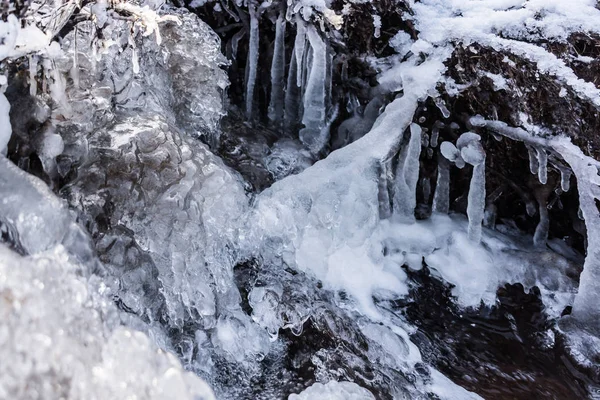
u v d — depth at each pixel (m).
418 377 2.31
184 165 2.20
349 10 3.05
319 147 3.44
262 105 3.86
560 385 2.38
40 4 1.69
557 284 2.81
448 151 2.91
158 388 1.37
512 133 2.87
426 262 2.97
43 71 1.82
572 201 3.14
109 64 2.24
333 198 2.74
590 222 2.60
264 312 2.40
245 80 3.66
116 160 2.02
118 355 1.38
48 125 1.79
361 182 2.83
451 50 2.87
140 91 2.45
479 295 2.81
